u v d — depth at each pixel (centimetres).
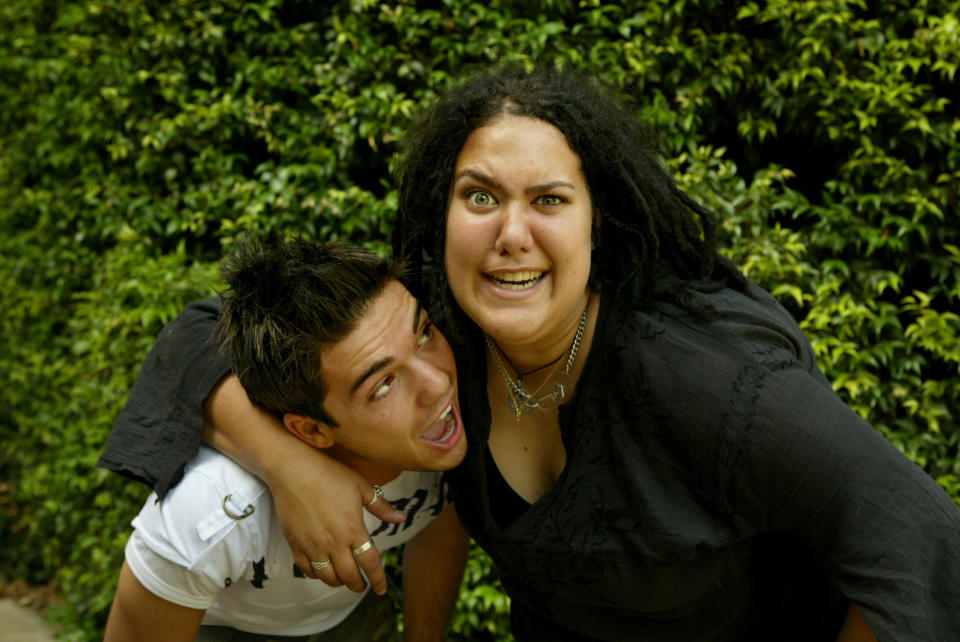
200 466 133
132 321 260
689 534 115
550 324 117
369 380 118
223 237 262
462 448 129
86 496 325
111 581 295
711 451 110
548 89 117
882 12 218
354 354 117
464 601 221
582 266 115
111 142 295
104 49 285
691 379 111
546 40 226
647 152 128
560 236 112
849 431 108
